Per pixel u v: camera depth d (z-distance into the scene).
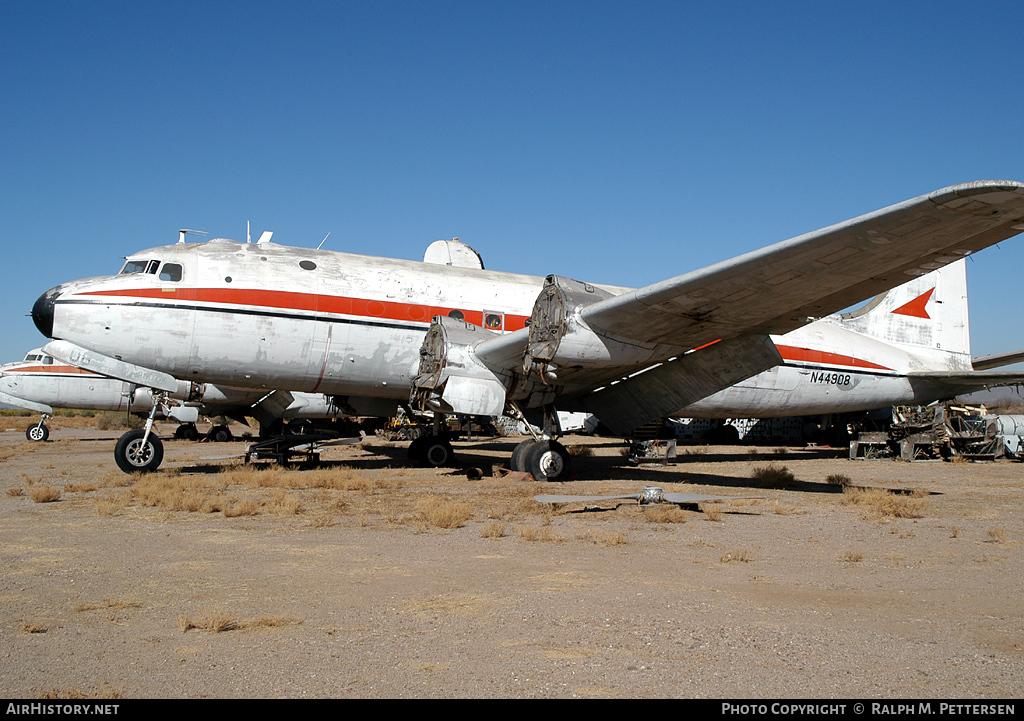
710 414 18.75
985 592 5.46
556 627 4.56
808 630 4.51
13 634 4.39
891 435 20.59
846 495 11.25
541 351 11.85
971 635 4.43
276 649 4.14
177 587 5.48
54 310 12.89
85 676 3.73
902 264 9.64
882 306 20.73
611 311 11.27
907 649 4.18
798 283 10.25
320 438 16.22
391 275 15.01
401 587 5.50
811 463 18.98
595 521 8.55
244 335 13.49
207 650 4.12
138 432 13.87
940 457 20.59
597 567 6.19
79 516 8.82
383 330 14.41
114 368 13.41
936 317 21.22
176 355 13.28
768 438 29.66
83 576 5.81
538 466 13.16
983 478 14.72
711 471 15.88
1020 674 3.80
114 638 4.32
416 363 14.75
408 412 16.61
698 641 4.30
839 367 18.94
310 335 13.90
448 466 16.58
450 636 4.38
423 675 3.76
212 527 8.09
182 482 11.73
